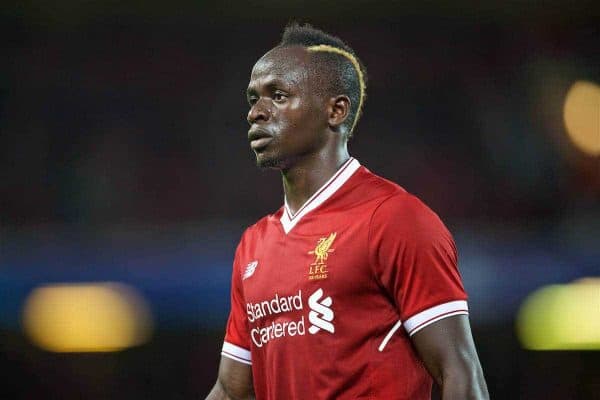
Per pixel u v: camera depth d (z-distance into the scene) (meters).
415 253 11.22
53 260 43.34
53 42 56.75
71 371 37.75
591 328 39.25
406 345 11.46
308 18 59.00
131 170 53.97
